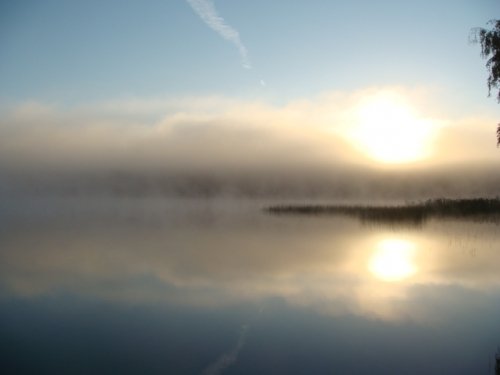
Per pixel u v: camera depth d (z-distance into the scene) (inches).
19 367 477.7
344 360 479.2
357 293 760.3
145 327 607.2
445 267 944.3
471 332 548.7
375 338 540.1
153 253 1248.2
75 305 719.7
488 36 808.3
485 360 466.3
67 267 1039.6
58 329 599.8
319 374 447.2
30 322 633.0
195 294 780.6
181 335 571.8
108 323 627.2
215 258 1147.9
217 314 660.7
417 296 725.3
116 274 960.3
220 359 493.0
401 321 600.7
